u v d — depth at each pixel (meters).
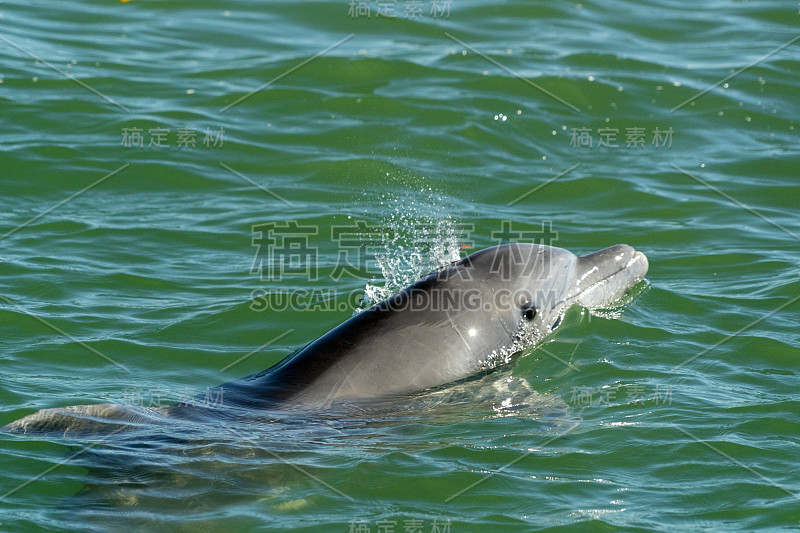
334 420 27.61
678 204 46.16
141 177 46.56
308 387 28.80
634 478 25.69
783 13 67.81
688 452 26.81
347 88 55.81
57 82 54.28
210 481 24.80
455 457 26.44
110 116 51.47
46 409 27.80
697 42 63.62
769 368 31.95
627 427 28.12
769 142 52.38
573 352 32.72
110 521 23.22
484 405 29.53
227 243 41.34
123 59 57.97
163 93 54.38
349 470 25.55
